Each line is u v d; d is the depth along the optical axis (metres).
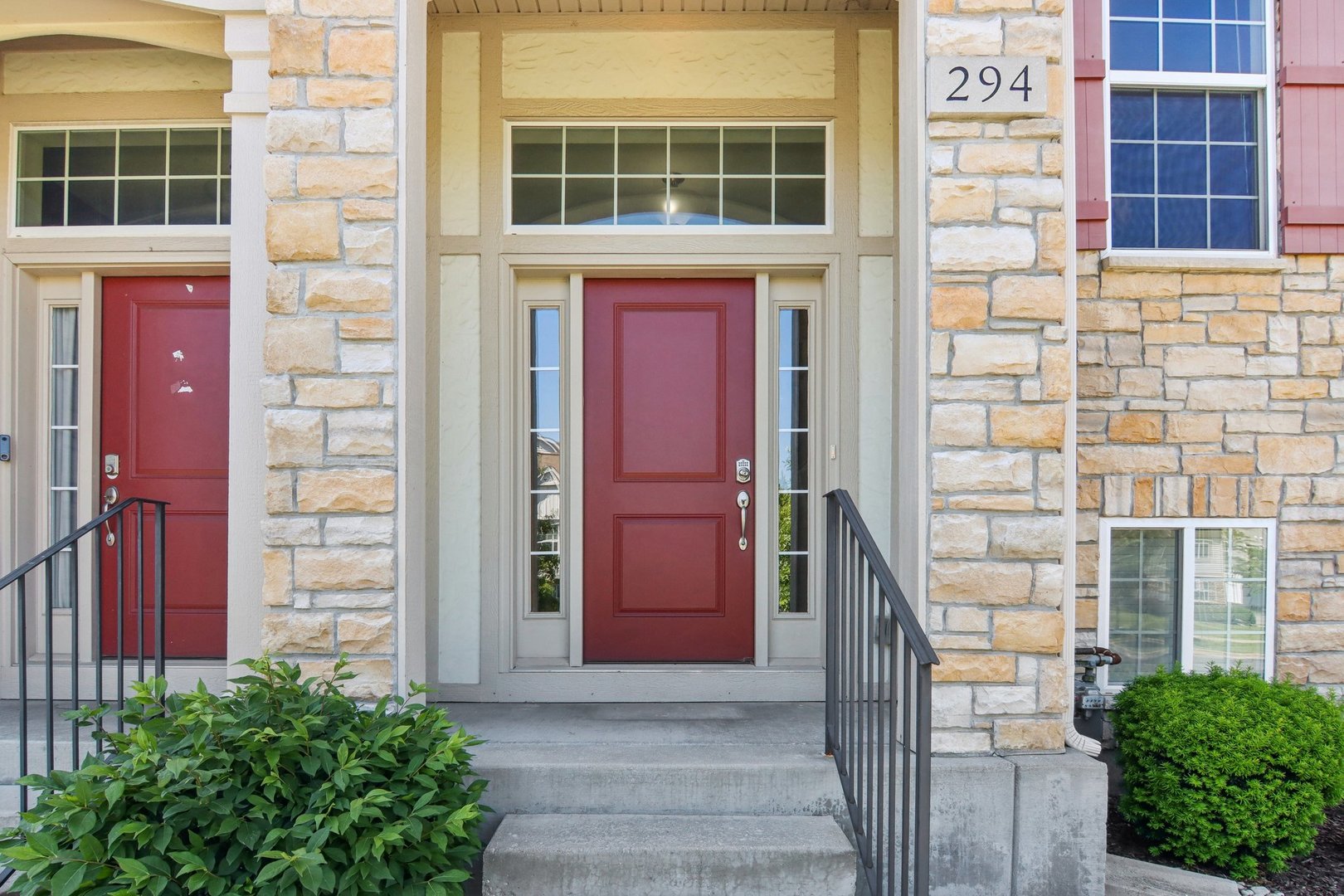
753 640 4.00
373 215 2.89
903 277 3.05
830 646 3.02
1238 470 3.73
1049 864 2.82
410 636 2.93
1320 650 3.75
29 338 3.97
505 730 3.34
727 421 4.04
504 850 2.58
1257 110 3.89
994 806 2.83
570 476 3.97
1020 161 2.90
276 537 2.87
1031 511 2.90
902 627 2.32
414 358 2.98
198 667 3.85
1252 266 3.69
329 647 2.87
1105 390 3.71
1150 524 3.73
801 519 4.05
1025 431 2.89
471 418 3.89
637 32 3.92
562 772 2.90
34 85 3.95
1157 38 3.86
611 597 4.02
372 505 2.88
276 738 2.39
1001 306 2.89
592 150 3.99
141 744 2.29
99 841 2.17
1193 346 3.73
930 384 2.91
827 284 3.92
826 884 2.59
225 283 4.02
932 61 2.90
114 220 3.99
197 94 3.93
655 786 2.89
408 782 2.48
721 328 4.05
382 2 2.90
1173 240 3.87
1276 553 3.75
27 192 3.99
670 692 3.84
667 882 2.58
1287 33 3.79
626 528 4.02
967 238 2.90
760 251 3.88
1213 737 3.03
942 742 2.88
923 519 2.91
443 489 3.88
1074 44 3.74
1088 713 3.54
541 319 4.05
